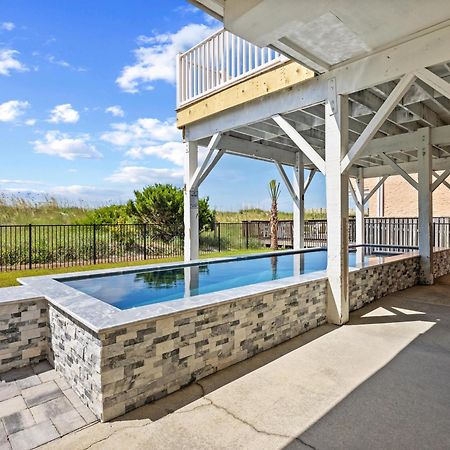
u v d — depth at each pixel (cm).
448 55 338
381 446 199
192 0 311
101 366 224
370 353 334
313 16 293
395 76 376
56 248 909
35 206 1309
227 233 1388
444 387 267
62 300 297
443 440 204
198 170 652
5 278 596
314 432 212
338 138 427
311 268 711
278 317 362
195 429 216
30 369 304
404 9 312
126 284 507
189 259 674
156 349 253
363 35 359
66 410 238
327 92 438
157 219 1296
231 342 310
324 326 421
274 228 1324
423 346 351
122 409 234
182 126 682
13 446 201
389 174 1031
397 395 255
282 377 285
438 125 671
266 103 522
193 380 278
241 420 225
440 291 617
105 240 1038
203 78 626
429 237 682
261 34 320
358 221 1083
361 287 510
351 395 255
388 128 699
